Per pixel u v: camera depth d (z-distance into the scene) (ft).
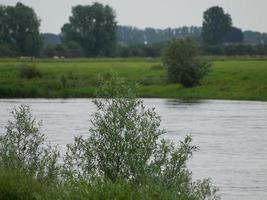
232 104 430.20
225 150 211.61
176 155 93.20
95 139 97.96
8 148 106.93
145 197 71.77
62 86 526.98
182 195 80.07
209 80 535.19
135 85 103.40
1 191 86.17
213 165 180.65
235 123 297.33
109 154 95.71
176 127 276.41
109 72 104.12
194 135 248.52
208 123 295.28
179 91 513.45
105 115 99.09
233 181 157.38
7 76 557.74
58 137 223.92
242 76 536.42
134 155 94.73
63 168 97.96
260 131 265.34
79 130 249.34
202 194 88.94
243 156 199.31
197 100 474.90
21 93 514.27
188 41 536.42
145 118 98.48
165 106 403.13
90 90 517.96
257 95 488.85
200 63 527.81
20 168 96.32
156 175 88.33
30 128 111.45
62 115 323.16
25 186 86.89
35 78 555.69
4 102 433.48
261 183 155.02
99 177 76.33
